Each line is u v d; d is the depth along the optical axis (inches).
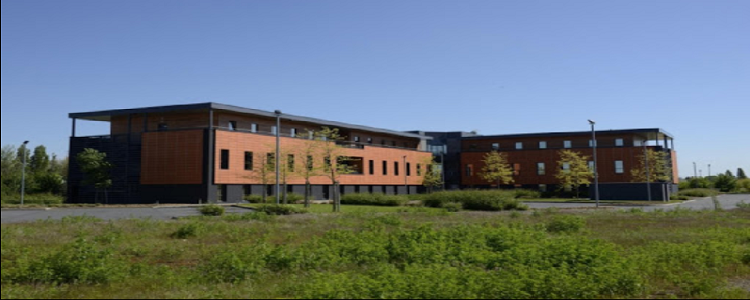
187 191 1774.1
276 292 325.7
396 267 421.4
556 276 328.2
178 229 695.7
